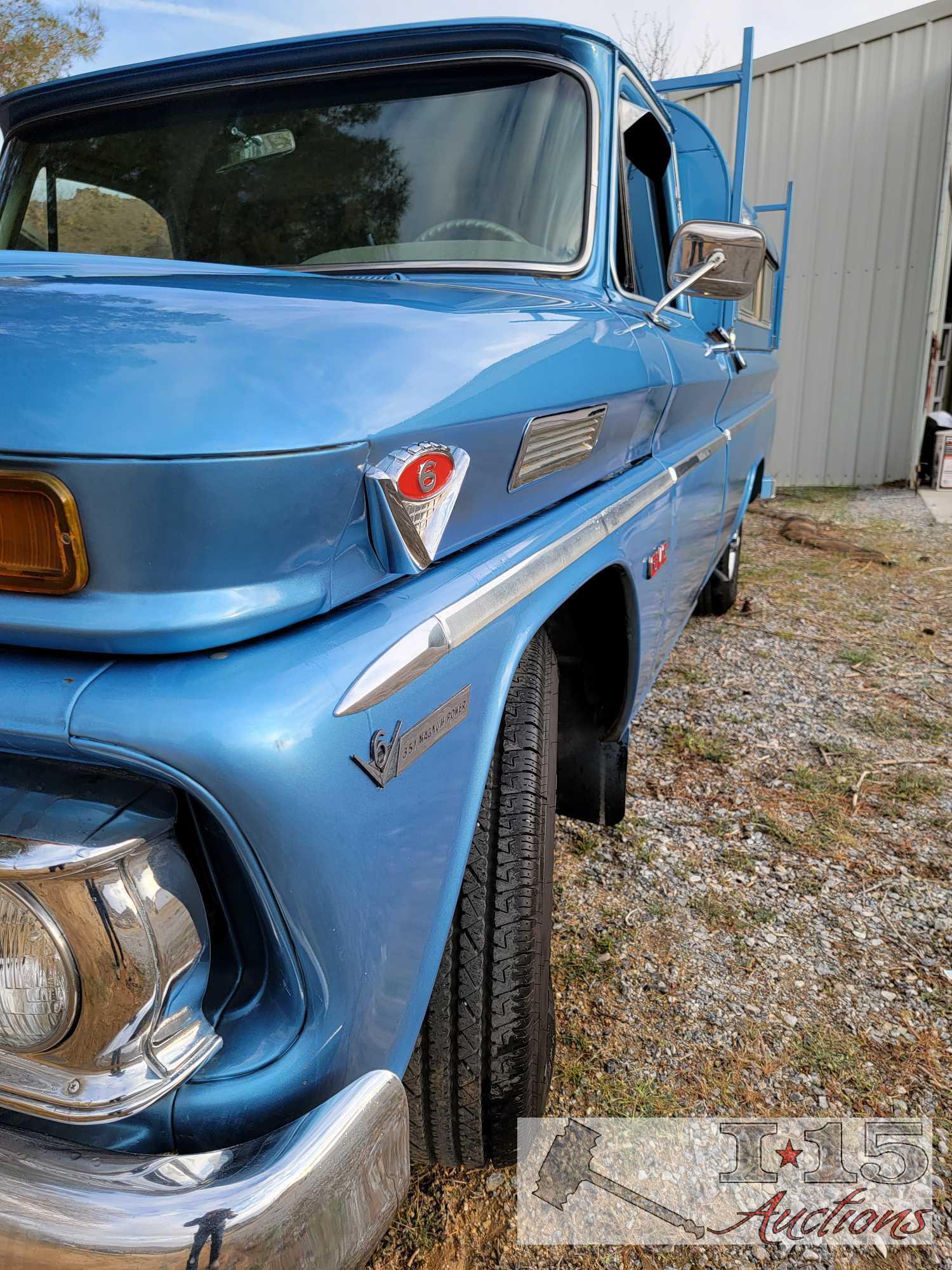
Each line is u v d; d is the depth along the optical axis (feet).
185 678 2.55
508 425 3.91
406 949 3.17
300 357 2.89
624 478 6.30
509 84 6.24
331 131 6.45
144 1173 2.53
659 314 7.46
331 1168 2.67
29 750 2.60
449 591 3.57
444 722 3.36
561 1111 5.47
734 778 9.71
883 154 27.73
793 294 30.09
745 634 14.79
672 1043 5.98
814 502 27.84
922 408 28.50
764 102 29.07
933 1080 5.73
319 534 2.75
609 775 6.82
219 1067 2.78
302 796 2.55
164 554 2.46
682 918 7.29
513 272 6.01
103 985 2.57
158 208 6.86
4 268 3.63
